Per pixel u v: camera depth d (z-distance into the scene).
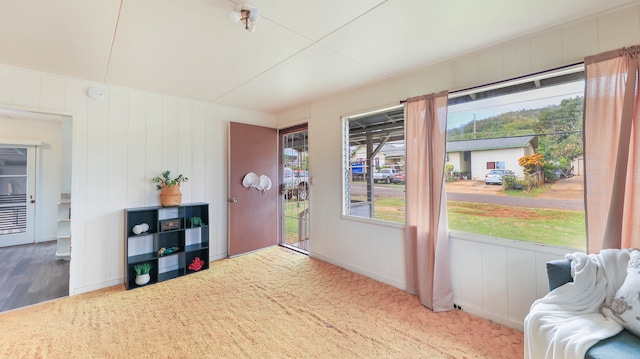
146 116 3.15
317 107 3.68
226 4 1.55
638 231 1.52
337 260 3.46
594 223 1.66
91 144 2.78
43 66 2.39
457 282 2.36
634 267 1.36
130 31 1.83
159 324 2.13
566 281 1.53
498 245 2.13
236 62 2.37
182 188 3.44
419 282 2.49
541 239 2.00
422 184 2.49
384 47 2.12
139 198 3.09
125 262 2.91
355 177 3.35
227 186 3.88
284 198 4.45
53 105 2.57
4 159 4.36
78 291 2.69
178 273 3.22
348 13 1.66
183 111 3.45
